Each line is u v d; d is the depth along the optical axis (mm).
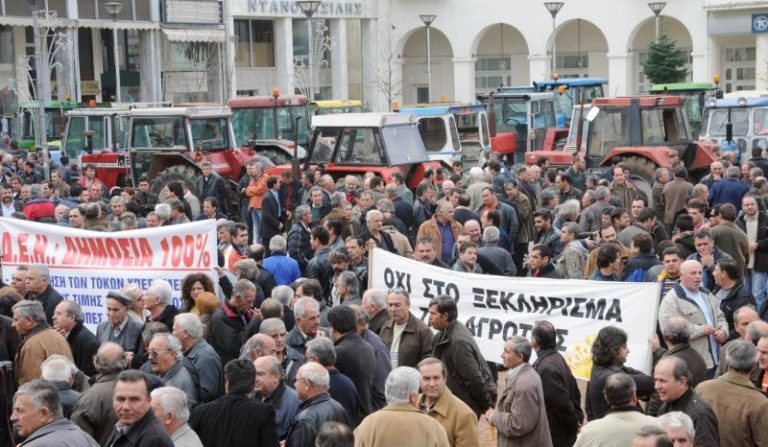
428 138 35844
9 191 24938
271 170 31328
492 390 12008
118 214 22406
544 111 40344
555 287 13633
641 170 30828
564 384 11289
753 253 18391
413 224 22172
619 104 32562
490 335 13969
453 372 11922
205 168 28375
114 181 35000
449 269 15367
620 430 9477
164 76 57562
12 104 51531
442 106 37969
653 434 8188
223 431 10203
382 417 9672
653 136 32375
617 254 14992
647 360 12898
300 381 10383
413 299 14625
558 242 18703
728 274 14094
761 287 18422
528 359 10961
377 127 29766
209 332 13570
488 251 16797
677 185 23516
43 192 25672
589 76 65688
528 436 10773
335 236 17422
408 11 66562
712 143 32906
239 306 13477
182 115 33219
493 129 37625
